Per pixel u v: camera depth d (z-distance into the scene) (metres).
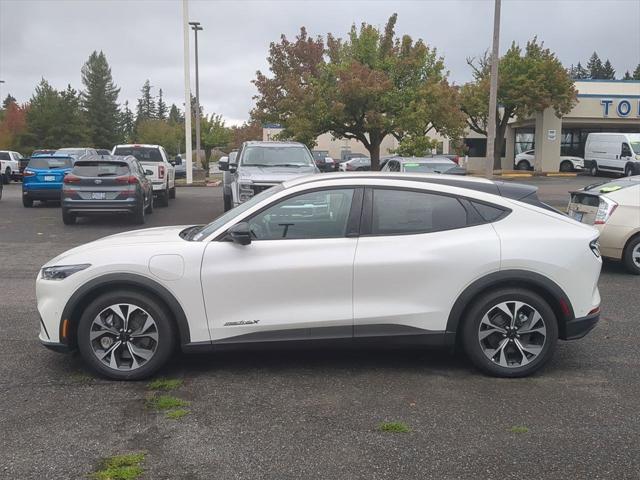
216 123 55.75
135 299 5.01
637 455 3.88
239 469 3.69
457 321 5.09
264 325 5.01
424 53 20.47
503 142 47.56
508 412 4.50
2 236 13.58
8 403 4.65
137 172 15.91
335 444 4.00
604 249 9.80
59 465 3.72
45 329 5.09
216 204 21.02
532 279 5.05
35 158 19.69
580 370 5.41
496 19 18.53
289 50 33.00
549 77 39.38
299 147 14.55
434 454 3.88
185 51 30.33
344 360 5.62
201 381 5.11
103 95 86.69
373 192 5.19
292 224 5.13
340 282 5.01
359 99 19.39
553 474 3.64
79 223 15.84
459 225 5.16
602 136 38.50
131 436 4.11
